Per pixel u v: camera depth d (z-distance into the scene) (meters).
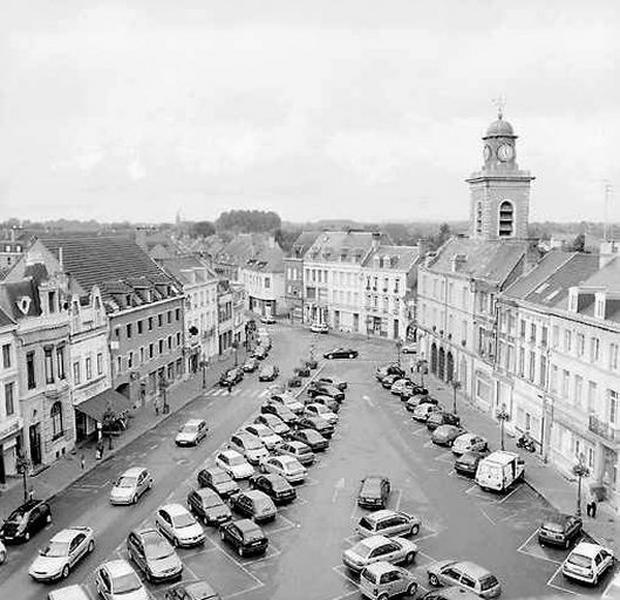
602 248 53.47
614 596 29.48
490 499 42.34
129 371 62.81
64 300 50.94
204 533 36.44
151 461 48.88
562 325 47.91
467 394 68.38
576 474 39.44
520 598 30.47
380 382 75.31
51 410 48.69
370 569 30.19
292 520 38.91
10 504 40.78
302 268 124.81
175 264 83.50
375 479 42.28
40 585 31.50
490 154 73.75
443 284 76.31
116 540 36.12
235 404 65.69
